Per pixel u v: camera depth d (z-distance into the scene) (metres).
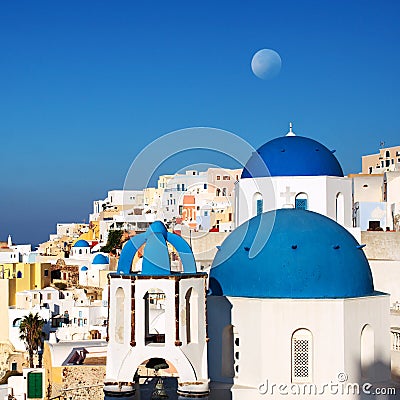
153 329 36.78
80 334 68.69
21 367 76.38
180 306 28.47
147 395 33.88
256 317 31.44
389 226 64.75
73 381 40.78
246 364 31.83
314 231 32.97
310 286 31.47
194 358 28.69
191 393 28.14
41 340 73.44
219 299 32.47
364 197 75.62
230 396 31.12
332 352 30.97
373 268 45.38
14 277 89.88
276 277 31.69
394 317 38.56
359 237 43.34
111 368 28.92
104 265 98.19
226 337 32.53
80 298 86.88
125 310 28.77
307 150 43.62
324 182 42.56
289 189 42.66
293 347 31.27
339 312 31.03
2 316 83.00
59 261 108.19
